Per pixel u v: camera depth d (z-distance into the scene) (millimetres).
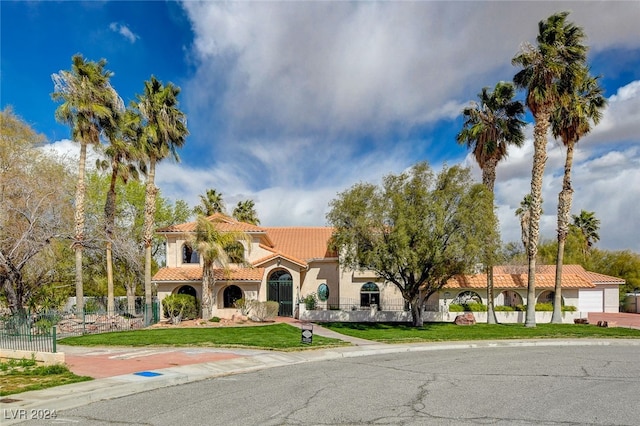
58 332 23375
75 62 28391
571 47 26578
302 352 18375
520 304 35500
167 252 34250
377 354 18453
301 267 33875
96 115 28734
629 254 55812
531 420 8523
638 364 15375
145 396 10844
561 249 31406
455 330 26906
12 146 27828
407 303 33281
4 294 28516
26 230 24406
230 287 33031
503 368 14602
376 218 26312
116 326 26562
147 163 33031
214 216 35438
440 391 11094
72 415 9164
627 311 47062
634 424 8273
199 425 8320
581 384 11914
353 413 9047
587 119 29359
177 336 22812
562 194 31156
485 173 31547
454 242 25172
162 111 30797
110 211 31375
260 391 11219
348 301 34844
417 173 26594
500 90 30797
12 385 11594
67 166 31734
